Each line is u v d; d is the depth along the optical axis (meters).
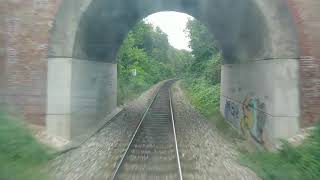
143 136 20.17
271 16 15.21
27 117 16.59
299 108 15.11
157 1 23.28
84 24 17.34
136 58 54.31
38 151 13.38
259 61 17.69
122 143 18.11
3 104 16.03
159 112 31.22
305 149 13.08
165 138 19.72
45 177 11.39
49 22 16.58
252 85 19.16
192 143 18.59
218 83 42.91
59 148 15.26
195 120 27.39
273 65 15.37
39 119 16.62
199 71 58.34
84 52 19.34
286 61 15.19
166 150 16.80
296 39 15.16
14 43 16.58
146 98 44.50
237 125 22.83
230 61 25.86
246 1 15.87
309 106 15.04
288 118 15.10
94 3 16.83
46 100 16.64
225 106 27.69
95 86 22.92
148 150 16.67
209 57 56.03
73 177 11.75
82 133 19.39
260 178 12.20
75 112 17.77
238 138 21.14
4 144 12.30
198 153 16.23
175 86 71.50
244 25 18.84
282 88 15.16
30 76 16.61
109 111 28.48
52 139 16.03
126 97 40.72
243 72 21.44
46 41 16.59
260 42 17.06
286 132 15.07
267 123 16.17
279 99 15.17
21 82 16.59
